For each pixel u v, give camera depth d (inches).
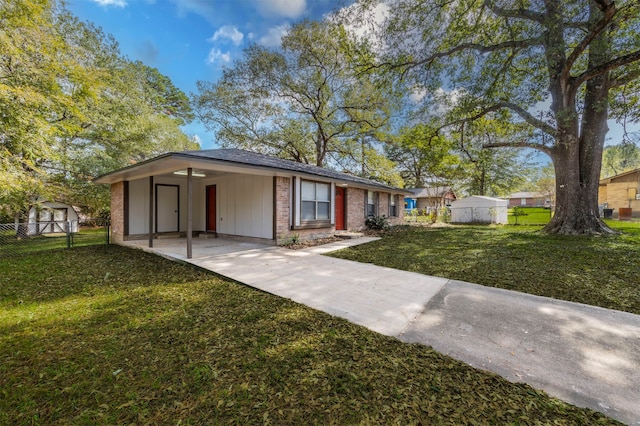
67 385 79.7
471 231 489.1
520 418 66.1
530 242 335.9
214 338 107.9
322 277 194.7
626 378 82.2
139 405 71.5
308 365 89.0
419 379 81.3
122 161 544.7
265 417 67.1
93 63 489.7
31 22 318.3
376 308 138.7
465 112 370.3
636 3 234.7
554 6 275.0
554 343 103.2
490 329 115.1
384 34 371.2
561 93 357.1
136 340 106.7
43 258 262.7
